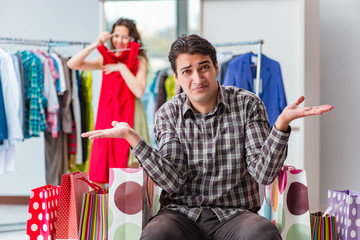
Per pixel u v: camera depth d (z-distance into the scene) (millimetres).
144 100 4742
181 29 4973
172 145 1690
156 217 1644
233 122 1699
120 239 1706
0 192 4516
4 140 3270
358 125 3977
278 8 3773
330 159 3990
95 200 1744
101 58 3363
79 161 3658
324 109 1416
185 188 1717
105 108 3186
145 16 4918
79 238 1720
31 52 3428
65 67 3547
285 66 3783
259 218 1562
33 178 4508
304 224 1684
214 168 1685
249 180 1726
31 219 1757
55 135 3502
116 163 3115
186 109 1697
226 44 3264
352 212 1686
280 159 1543
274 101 3387
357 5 3959
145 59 3320
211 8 3820
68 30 4594
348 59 3980
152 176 1633
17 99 3293
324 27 3986
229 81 3350
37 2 4566
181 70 1637
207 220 1657
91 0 4602
